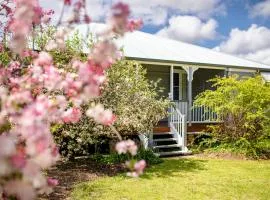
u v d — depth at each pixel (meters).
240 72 21.42
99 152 14.50
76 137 12.02
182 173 12.24
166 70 20.38
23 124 2.42
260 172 12.73
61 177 10.98
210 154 16.03
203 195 9.52
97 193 9.40
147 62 17.11
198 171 12.66
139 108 12.70
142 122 12.70
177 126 16.91
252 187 10.52
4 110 2.93
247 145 15.55
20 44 3.30
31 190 2.48
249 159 15.32
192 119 18.61
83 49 11.85
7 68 4.52
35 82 3.71
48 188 3.32
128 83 12.55
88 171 12.04
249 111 15.72
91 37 11.98
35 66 3.70
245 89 15.48
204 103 16.33
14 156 2.25
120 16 2.32
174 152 15.78
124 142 3.24
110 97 12.01
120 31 2.55
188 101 18.42
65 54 10.27
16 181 2.40
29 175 2.36
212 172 12.53
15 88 3.79
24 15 3.03
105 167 12.70
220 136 16.39
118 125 12.10
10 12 5.21
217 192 9.86
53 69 3.64
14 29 3.20
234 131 16.02
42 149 2.33
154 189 9.99
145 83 13.45
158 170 12.66
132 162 3.08
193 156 15.82
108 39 2.76
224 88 15.91
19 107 2.89
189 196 9.39
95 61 3.02
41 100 2.92
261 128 15.85
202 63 18.84
